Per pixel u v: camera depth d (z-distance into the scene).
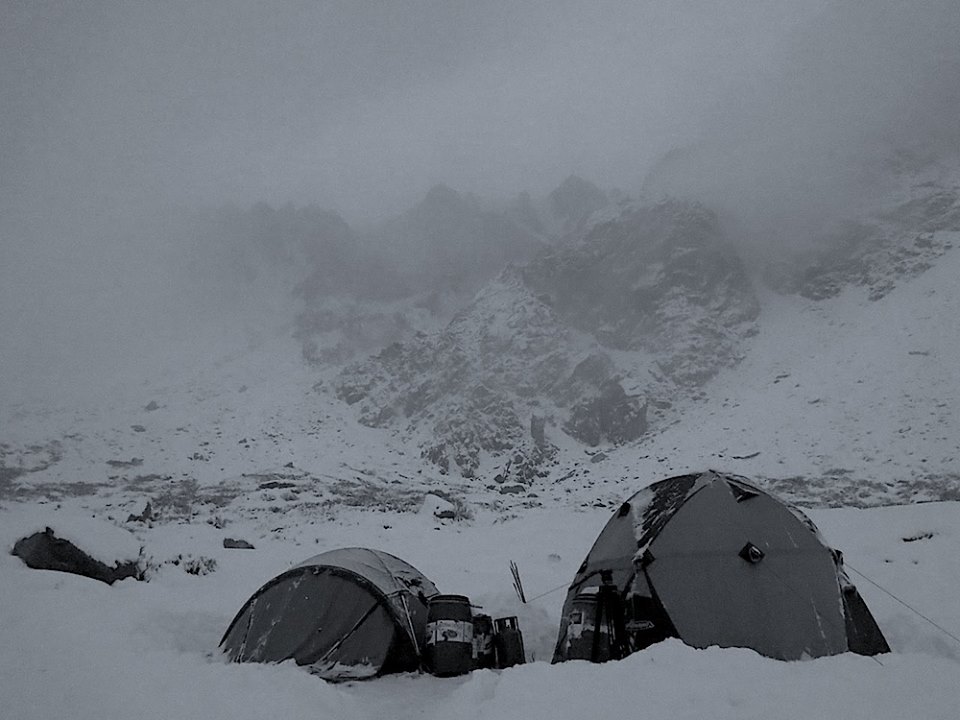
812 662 4.79
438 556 15.95
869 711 3.76
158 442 46.50
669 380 49.47
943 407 33.59
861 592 9.57
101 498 31.64
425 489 36.44
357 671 6.67
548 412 50.12
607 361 52.31
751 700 4.09
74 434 47.38
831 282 55.50
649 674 4.78
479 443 47.53
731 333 53.62
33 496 32.06
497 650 7.18
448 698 5.33
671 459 37.56
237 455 43.53
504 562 14.95
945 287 46.38
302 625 7.11
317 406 57.41
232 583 11.66
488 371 55.50
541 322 59.66
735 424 39.97
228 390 61.12
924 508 16.92
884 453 31.31
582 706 4.34
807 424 36.53
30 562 9.75
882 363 40.22
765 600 6.23
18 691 4.75
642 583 6.52
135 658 5.76
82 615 7.25
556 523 22.91
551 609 9.95
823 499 28.14
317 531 21.16
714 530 6.68
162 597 9.38
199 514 26.94
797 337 50.12
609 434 46.62
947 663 4.63
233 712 4.56
